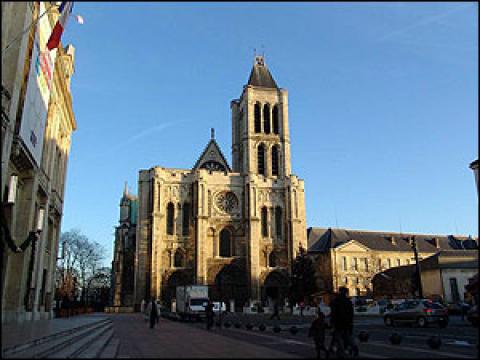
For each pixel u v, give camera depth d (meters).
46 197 34.09
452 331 27.91
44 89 28.91
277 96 95.06
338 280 92.25
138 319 47.72
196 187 81.38
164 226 79.56
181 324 40.03
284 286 80.69
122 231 102.06
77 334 20.48
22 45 23.44
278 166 90.56
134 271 84.44
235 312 75.56
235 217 82.94
